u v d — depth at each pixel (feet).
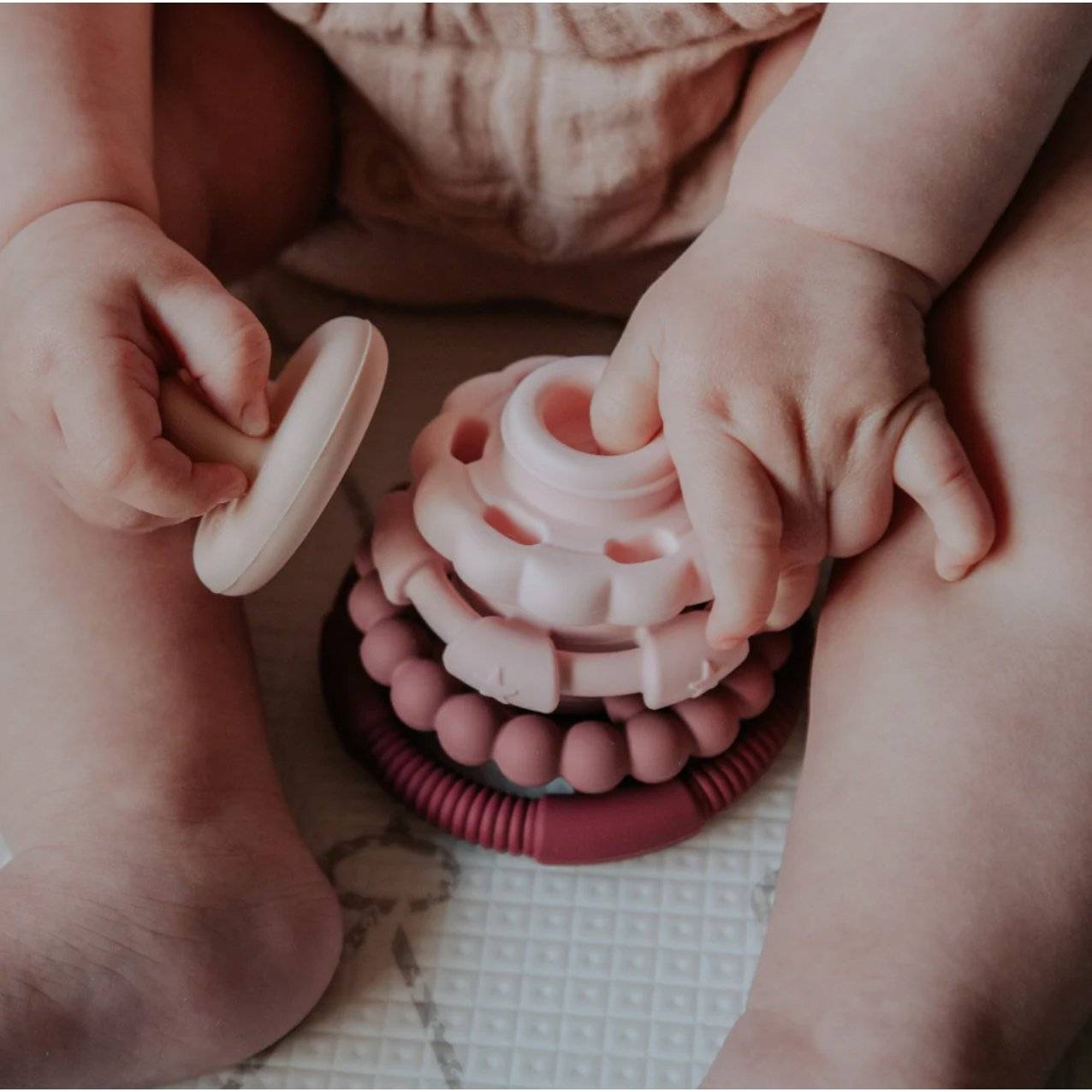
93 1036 1.89
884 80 2.06
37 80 2.25
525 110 2.56
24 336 1.97
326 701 2.49
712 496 1.99
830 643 2.13
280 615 2.68
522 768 2.21
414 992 2.17
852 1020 1.74
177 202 2.51
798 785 2.18
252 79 2.64
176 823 2.02
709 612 2.20
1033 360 2.06
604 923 2.25
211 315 1.97
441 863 2.34
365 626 2.40
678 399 2.01
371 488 2.88
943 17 2.03
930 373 2.12
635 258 2.93
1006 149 2.06
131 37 2.40
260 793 2.15
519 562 2.05
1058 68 2.05
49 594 2.15
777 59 2.56
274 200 2.74
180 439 1.95
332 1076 2.08
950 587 2.01
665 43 2.43
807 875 1.92
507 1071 2.09
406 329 3.19
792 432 1.97
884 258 2.06
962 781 1.85
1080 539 1.93
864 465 1.99
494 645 2.15
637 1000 2.16
